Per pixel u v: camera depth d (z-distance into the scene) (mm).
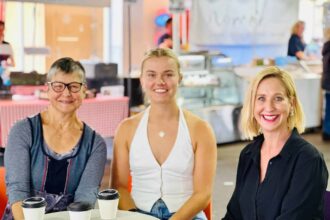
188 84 6973
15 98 5402
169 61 2586
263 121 2232
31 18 9008
